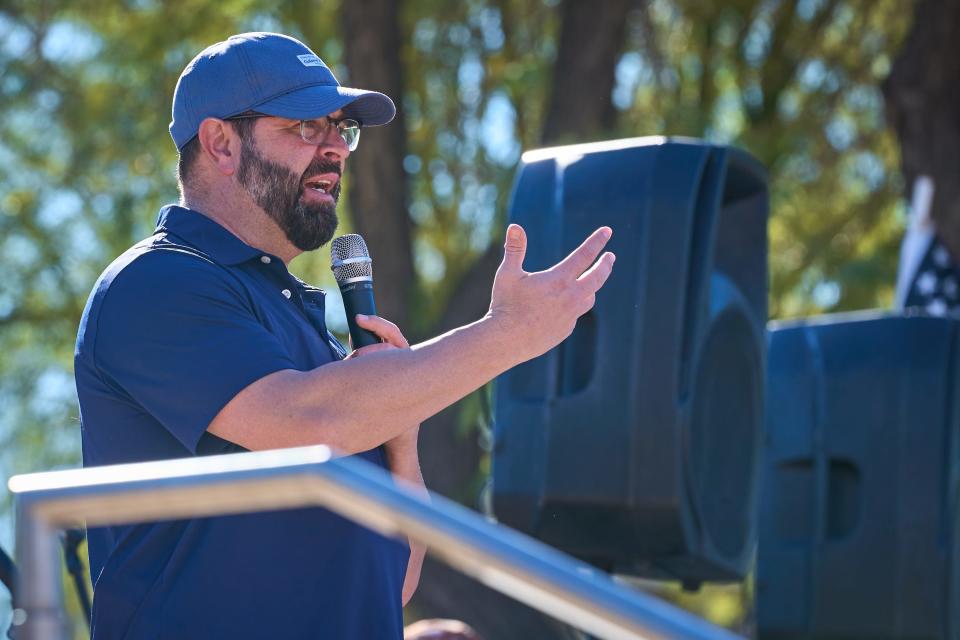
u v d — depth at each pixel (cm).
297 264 2875
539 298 761
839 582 1385
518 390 1028
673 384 983
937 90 1945
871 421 1396
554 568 432
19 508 469
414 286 2328
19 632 465
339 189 866
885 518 1379
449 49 2852
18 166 2928
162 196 2852
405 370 741
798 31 2869
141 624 752
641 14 2827
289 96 834
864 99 2912
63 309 2984
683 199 1006
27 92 2848
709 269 1013
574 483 995
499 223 2319
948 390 1388
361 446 746
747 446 1055
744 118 2888
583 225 1022
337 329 2792
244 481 449
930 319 1407
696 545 996
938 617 1364
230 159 840
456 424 2238
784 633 1401
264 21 2742
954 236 1855
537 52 2823
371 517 447
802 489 1413
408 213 2339
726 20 2886
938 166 1916
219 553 752
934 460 1380
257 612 750
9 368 3028
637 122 2777
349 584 765
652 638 427
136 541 774
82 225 2950
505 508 1020
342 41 2316
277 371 753
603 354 998
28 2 2853
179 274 775
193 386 750
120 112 2827
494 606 1978
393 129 2306
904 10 2847
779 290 2834
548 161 1063
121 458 782
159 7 2792
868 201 2881
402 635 820
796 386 1430
